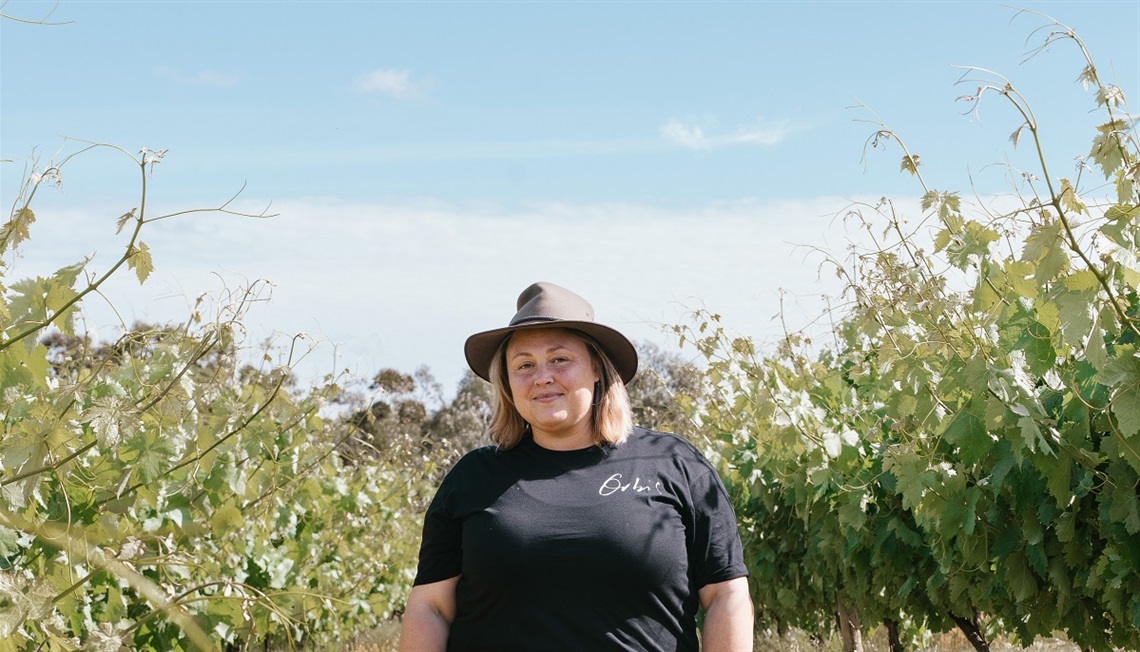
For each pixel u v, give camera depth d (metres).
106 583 4.25
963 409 3.72
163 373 3.64
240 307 3.53
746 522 7.47
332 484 8.62
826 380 6.04
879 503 5.50
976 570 4.66
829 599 7.10
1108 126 2.86
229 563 6.14
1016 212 3.17
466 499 2.59
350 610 9.02
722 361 6.15
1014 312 3.49
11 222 2.47
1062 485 3.58
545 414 2.57
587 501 2.49
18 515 2.73
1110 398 3.23
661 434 2.72
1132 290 3.32
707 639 2.51
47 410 2.80
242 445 4.55
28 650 2.76
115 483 3.51
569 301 2.68
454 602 2.63
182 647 4.57
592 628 2.39
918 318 3.85
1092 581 3.79
